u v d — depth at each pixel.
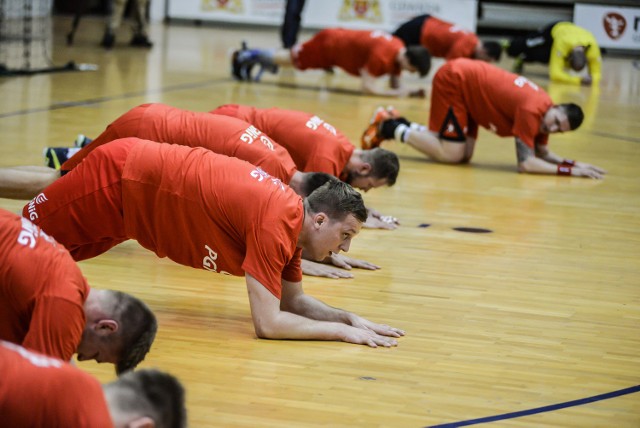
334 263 5.00
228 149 4.76
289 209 3.77
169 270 4.79
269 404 3.29
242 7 19.58
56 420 2.22
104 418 2.21
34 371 2.23
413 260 5.23
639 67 16.50
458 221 6.16
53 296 2.79
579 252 5.56
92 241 4.10
